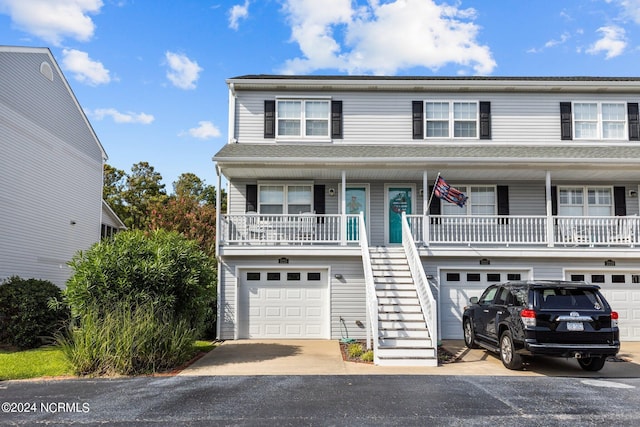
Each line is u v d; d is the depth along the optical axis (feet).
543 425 19.02
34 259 53.67
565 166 46.96
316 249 45.75
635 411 21.03
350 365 32.63
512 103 54.60
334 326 45.85
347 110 54.24
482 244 47.50
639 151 49.93
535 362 33.88
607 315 28.99
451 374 29.53
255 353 37.58
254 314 46.52
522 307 29.91
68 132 61.87
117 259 33.24
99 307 32.42
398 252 46.03
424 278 36.24
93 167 69.51
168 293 34.09
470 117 54.34
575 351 28.25
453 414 20.49
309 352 38.06
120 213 114.01
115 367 29.63
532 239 47.96
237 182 52.60
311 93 54.24
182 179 138.31
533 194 53.16
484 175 50.93
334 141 53.47
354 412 20.80
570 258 47.11
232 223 47.44
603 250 45.85
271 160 45.29
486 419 19.77
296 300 46.70
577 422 19.42
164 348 31.50
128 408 21.47
